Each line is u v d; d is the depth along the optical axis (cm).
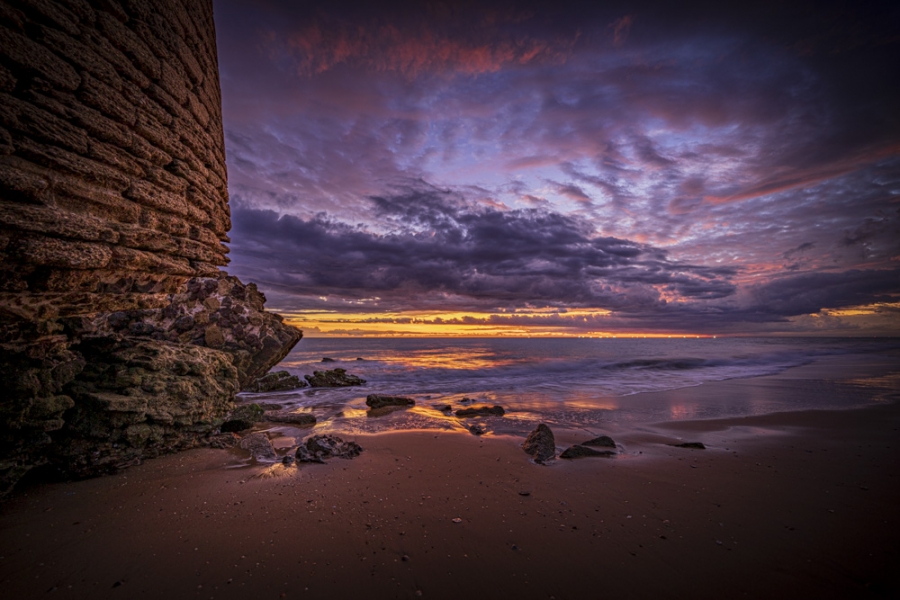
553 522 446
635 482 570
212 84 877
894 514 466
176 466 598
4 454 465
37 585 322
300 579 338
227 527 423
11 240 442
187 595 315
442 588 331
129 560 360
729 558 375
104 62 546
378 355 3950
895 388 1564
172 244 726
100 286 604
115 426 568
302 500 494
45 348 510
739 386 1673
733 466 641
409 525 436
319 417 1055
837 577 346
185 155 746
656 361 3027
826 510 477
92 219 536
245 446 697
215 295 1010
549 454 687
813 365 2720
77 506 460
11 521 421
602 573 353
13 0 438
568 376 2183
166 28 674
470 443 777
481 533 420
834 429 903
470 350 4834
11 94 441
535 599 319
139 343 662
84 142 520
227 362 856
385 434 847
